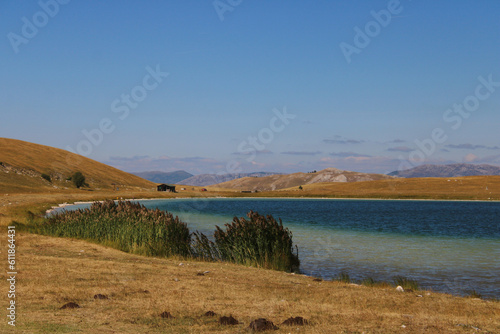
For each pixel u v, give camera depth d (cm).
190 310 830
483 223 5894
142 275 1257
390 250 2778
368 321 775
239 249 1995
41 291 952
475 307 976
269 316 805
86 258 1630
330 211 9475
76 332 647
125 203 3247
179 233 2402
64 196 11000
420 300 1049
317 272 1909
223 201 16625
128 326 698
